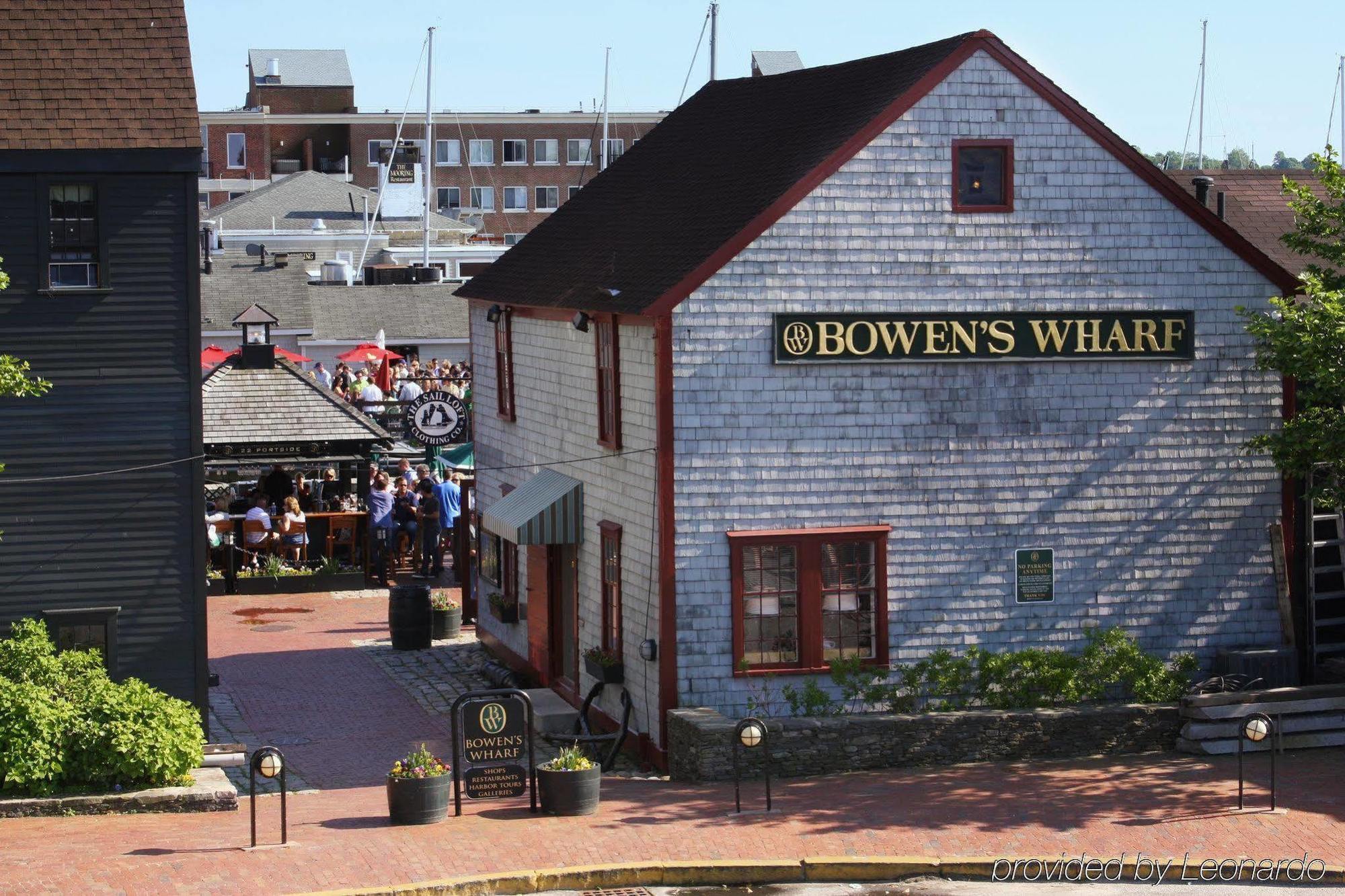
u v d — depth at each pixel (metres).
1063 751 26.72
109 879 19.23
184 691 27.69
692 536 27.08
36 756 23.19
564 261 34.53
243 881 19.36
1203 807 23.00
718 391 27.02
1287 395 29.05
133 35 27.78
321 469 52.75
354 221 114.12
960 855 20.86
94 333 27.03
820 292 27.25
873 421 27.58
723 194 30.05
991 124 27.67
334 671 36.34
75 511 27.12
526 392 35.22
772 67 143.50
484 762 23.61
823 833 21.89
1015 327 27.98
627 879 20.28
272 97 148.00
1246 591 29.08
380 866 20.16
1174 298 28.56
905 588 27.84
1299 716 26.89
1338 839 21.42
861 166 27.25
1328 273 28.50
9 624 26.89
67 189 26.89
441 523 48.81
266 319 47.00
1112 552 28.56
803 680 27.48
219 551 45.94
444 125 143.62
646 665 27.89
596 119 145.75
